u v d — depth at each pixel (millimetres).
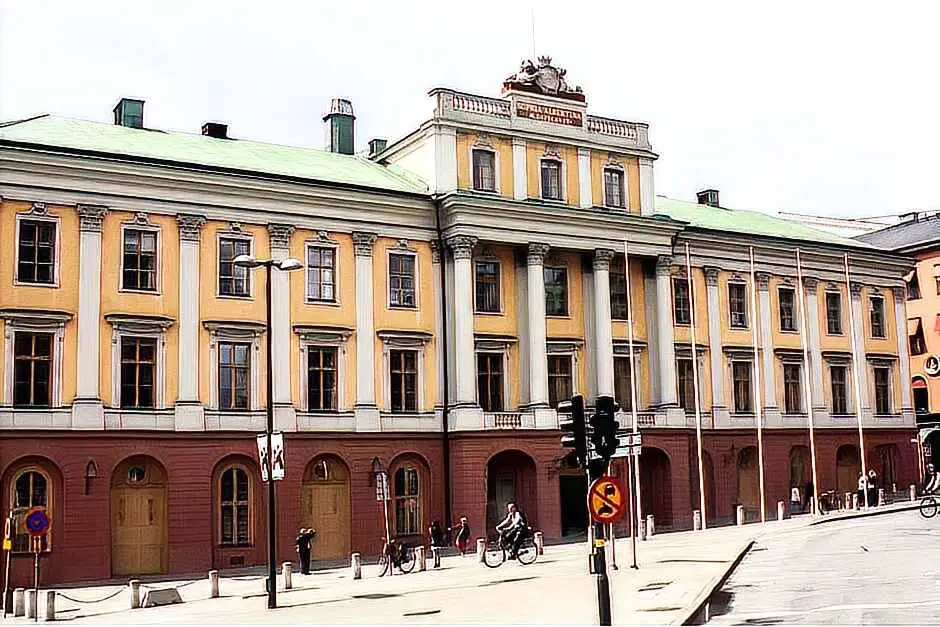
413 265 53375
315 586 38500
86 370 44469
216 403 47438
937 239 83938
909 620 21969
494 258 55125
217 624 27766
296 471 48562
